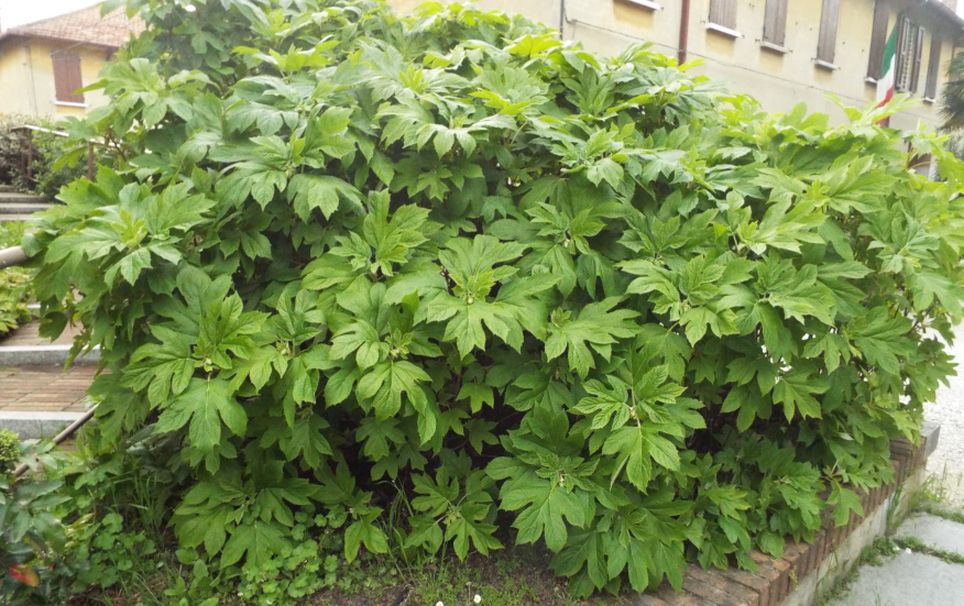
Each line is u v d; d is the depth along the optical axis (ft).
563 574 7.28
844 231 9.13
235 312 6.59
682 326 7.77
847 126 9.17
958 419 17.67
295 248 7.71
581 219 7.57
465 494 7.71
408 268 7.22
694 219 7.93
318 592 7.10
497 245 7.39
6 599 5.62
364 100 8.16
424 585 7.17
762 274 7.56
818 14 45.62
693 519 7.93
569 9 29.04
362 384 6.33
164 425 6.11
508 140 8.53
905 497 11.85
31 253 6.93
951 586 9.72
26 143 35.24
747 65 40.68
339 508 7.55
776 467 8.66
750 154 9.48
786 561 8.17
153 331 6.57
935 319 10.12
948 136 9.36
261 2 9.87
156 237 6.57
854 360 9.48
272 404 7.06
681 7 34.81
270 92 7.67
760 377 7.88
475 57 8.77
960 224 9.09
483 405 9.01
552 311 7.45
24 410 11.91
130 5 9.16
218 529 7.04
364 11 10.62
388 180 7.55
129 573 7.06
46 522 5.75
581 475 7.16
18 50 51.90
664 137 9.14
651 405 6.91
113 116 8.28
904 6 54.60
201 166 8.28
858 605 9.23
